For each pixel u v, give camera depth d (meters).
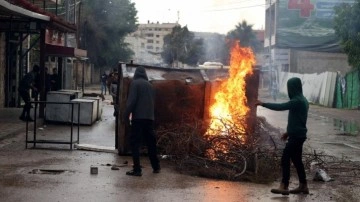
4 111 19.09
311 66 46.47
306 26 44.66
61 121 16.44
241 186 8.27
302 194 7.93
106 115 21.33
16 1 18.19
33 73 16.27
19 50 21.84
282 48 45.56
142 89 8.79
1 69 20.50
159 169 9.06
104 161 10.02
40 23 17.30
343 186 8.75
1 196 6.91
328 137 16.61
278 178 9.09
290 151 7.85
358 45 26.17
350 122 22.42
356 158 12.02
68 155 10.55
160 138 10.48
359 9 25.56
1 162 9.50
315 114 27.02
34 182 7.86
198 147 9.73
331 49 44.69
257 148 9.55
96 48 61.91
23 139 12.72
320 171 9.29
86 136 13.96
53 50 20.58
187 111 10.73
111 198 7.03
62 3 36.69
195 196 7.36
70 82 29.20
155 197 7.19
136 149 8.71
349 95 31.98
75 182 7.98
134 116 8.76
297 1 44.66
